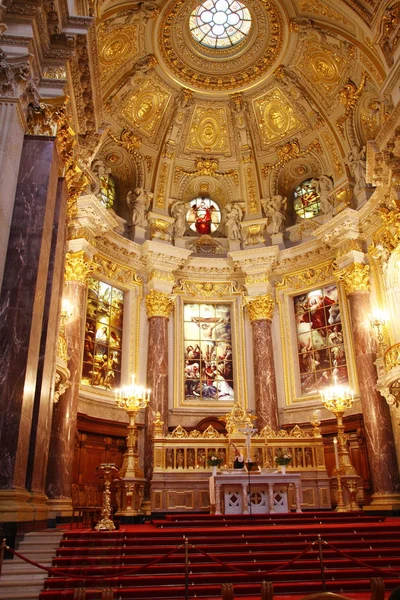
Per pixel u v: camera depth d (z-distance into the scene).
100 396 14.98
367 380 13.95
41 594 5.64
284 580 6.63
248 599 6.07
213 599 6.07
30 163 8.24
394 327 13.45
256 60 17.42
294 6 15.55
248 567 6.89
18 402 6.89
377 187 14.26
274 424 15.93
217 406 16.66
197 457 12.31
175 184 19.02
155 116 18.25
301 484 11.75
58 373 11.09
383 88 11.72
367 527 8.48
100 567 4.65
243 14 16.62
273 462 12.26
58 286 9.45
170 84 17.77
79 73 9.89
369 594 6.23
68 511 11.48
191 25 16.81
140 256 17.28
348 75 15.91
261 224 18.34
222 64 17.66
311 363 16.62
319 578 6.68
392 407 13.37
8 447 6.69
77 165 10.70
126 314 16.78
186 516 9.83
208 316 18.02
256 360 16.80
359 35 13.76
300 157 18.62
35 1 8.25
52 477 11.73
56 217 9.44
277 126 18.58
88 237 14.76
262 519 9.73
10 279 7.48
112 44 15.45
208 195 19.66
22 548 6.82
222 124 18.95
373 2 12.05
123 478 11.77
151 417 15.35
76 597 4.09
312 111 17.47
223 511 10.54
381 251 14.02
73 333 13.41
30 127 8.45
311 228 17.83
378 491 12.94
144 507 13.83
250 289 17.69
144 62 16.73
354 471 11.95
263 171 19.03
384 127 11.62
